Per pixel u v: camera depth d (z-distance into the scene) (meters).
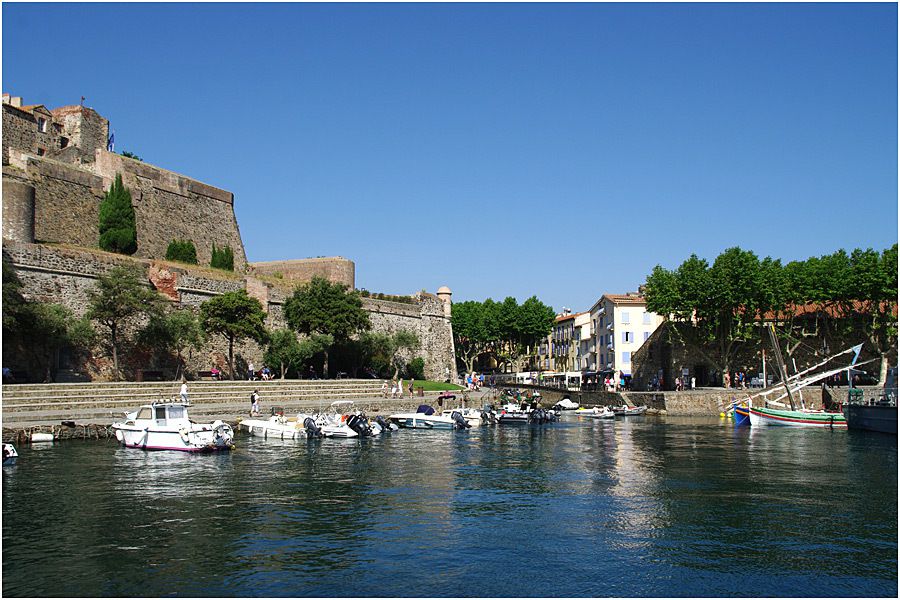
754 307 77.44
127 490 26.28
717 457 37.25
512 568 17.86
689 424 61.12
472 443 44.00
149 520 21.92
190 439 36.12
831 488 27.98
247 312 61.34
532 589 16.50
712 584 16.91
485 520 22.53
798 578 17.39
